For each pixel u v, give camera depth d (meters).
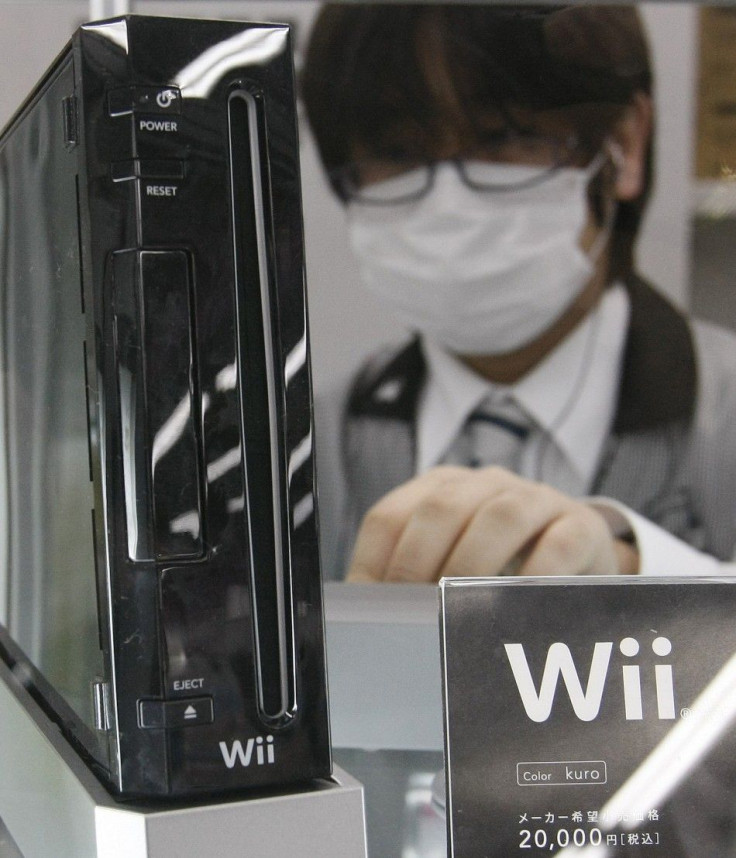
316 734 0.27
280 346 0.27
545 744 0.28
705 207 1.89
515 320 1.93
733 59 1.78
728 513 1.93
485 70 1.85
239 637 0.26
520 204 1.91
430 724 0.43
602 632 0.29
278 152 0.27
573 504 0.79
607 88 1.80
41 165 0.31
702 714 0.28
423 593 0.52
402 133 1.91
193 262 0.26
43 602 0.34
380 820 0.35
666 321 1.93
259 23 0.27
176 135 0.26
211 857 0.25
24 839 0.34
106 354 0.26
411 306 1.95
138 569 0.26
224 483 0.26
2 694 0.38
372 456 1.96
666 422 1.94
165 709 0.26
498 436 1.97
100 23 0.26
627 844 0.28
